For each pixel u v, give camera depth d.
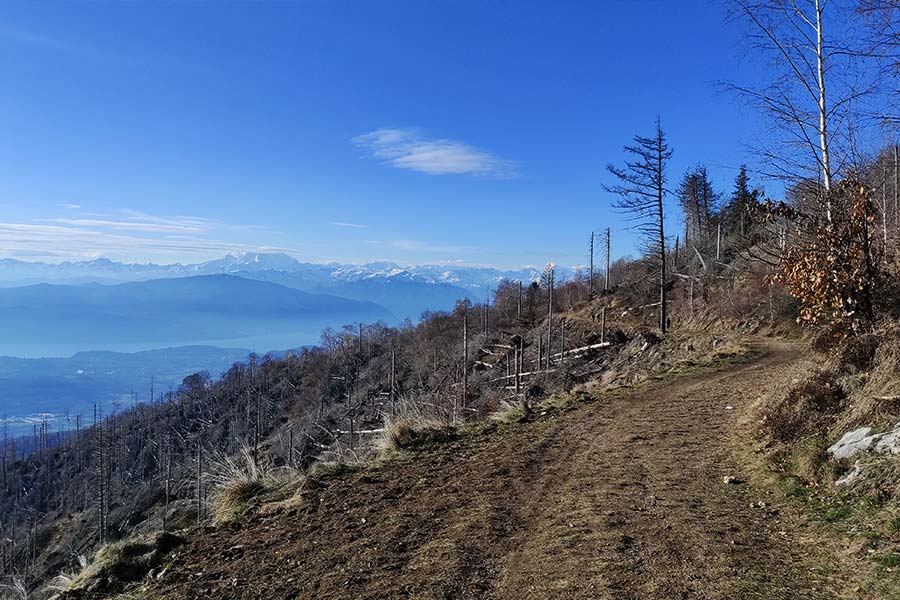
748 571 3.69
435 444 8.62
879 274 7.61
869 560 3.62
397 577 3.88
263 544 4.80
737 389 12.26
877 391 5.99
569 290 66.75
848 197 7.67
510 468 6.95
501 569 3.95
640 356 28.25
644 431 8.87
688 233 65.75
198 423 82.00
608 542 4.31
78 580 4.36
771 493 5.37
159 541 4.85
